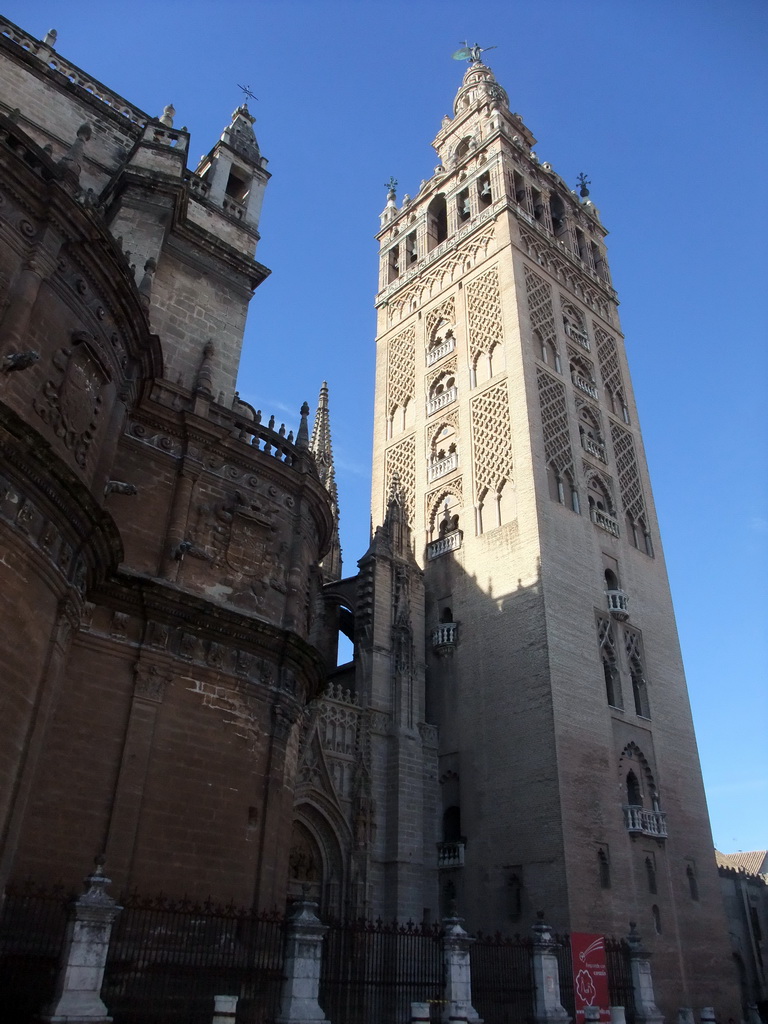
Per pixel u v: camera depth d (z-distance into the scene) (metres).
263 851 21.62
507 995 21.45
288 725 23.83
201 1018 16.69
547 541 38.50
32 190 18.98
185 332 28.64
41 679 17.42
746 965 48.41
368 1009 18.72
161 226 28.02
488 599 39.09
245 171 34.88
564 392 45.84
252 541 25.56
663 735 39.53
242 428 27.11
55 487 17.44
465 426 45.41
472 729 36.78
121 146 31.73
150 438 24.33
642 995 25.22
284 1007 16.20
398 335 54.56
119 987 16.42
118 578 20.97
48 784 18.50
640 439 50.72
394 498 43.03
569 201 58.44
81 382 19.75
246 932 19.16
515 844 32.91
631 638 40.97
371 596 38.50
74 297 19.84
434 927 21.27
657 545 46.69
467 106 63.25
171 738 20.94
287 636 24.02
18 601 16.59
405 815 33.84
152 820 19.81
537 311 47.66
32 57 30.25
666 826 36.50
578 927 30.03
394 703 36.34
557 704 34.28
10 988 14.91
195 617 22.30
